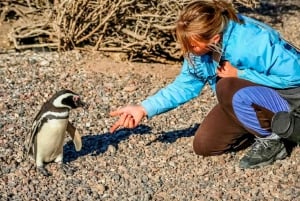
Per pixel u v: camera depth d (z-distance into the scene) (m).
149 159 3.57
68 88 4.61
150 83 4.80
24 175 3.35
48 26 5.53
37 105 4.29
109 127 3.96
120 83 4.76
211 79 3.35
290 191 3.24
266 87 3.26
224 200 3.17
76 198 3.17
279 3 7.38
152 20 5.16
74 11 5.18
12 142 3.70
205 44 3.03
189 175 3.41
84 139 3.77
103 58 5.25
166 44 5.31
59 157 3.42
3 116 4.07
